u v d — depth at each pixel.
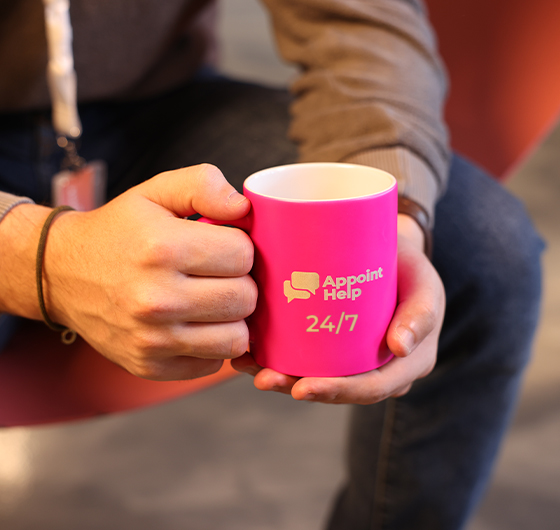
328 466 1.24
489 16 0.87
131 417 1.39
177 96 0.96
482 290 0.73
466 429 0.79
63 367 0.68
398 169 0.67
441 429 0.79
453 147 0.95
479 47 0.89
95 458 1.27
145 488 1.18
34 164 0.84
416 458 0.80
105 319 0.57
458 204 0.76
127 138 0.91
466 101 0.92
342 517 0.90
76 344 0.71
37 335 0.72
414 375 0.59
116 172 0.90
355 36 0.76
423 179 0.68
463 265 0.73
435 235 0.74
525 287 0.75
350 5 0.77
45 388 0.66
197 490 1.18
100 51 0.83
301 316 0.55
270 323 0.56
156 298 0.54
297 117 0.77
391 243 0.56
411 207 0.65
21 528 1.08
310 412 1.40
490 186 0.79
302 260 0.54
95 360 0.69
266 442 1.31
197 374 0.59
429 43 0.77
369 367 0.57
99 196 0.81
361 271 0.55
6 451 1.28
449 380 0.77
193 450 1.29
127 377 0.67
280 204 0.53
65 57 0.76
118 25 0.83
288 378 0.57
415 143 0.69
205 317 0.55
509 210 0.77
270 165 0.79
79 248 0.57
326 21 0.79
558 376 1.44
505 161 0.91
